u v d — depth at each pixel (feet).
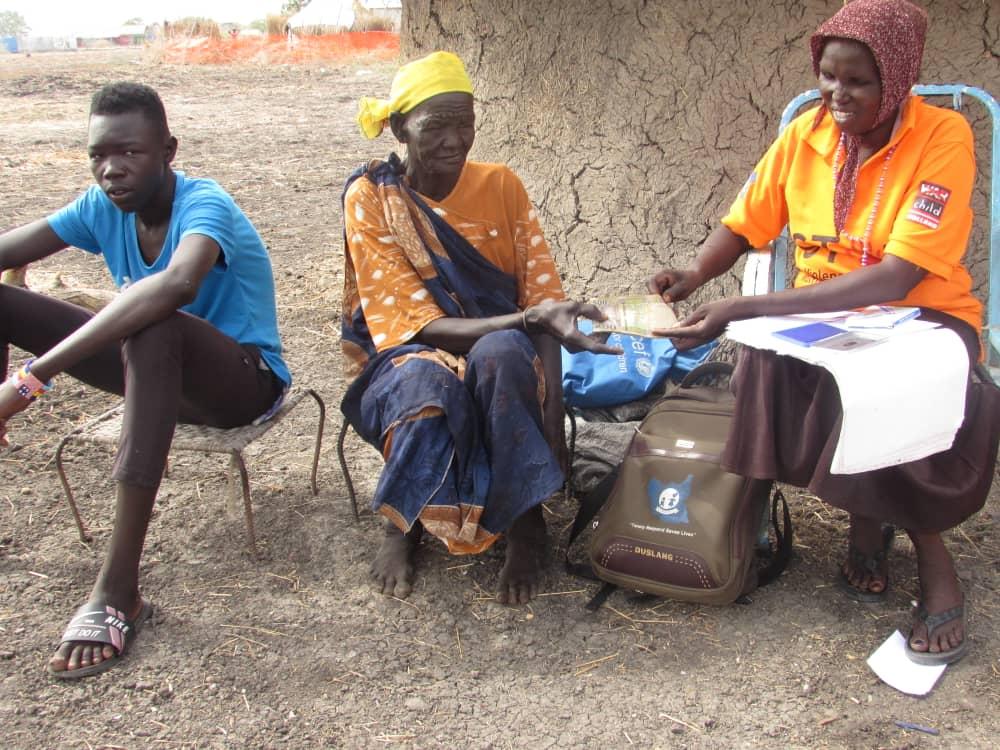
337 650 9.04
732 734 7.97
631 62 13.67
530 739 7.97
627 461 9.82
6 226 24.64
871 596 9.48
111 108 9.26
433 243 9.86
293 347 16.43
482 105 14.97
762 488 9.35
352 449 12.92
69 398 14.34
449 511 9.25
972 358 8.84
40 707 8.31
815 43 8.66
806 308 8.70
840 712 8.15
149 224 10.13
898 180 8.71
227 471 12.26
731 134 13.38
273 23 97.45
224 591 9.89
